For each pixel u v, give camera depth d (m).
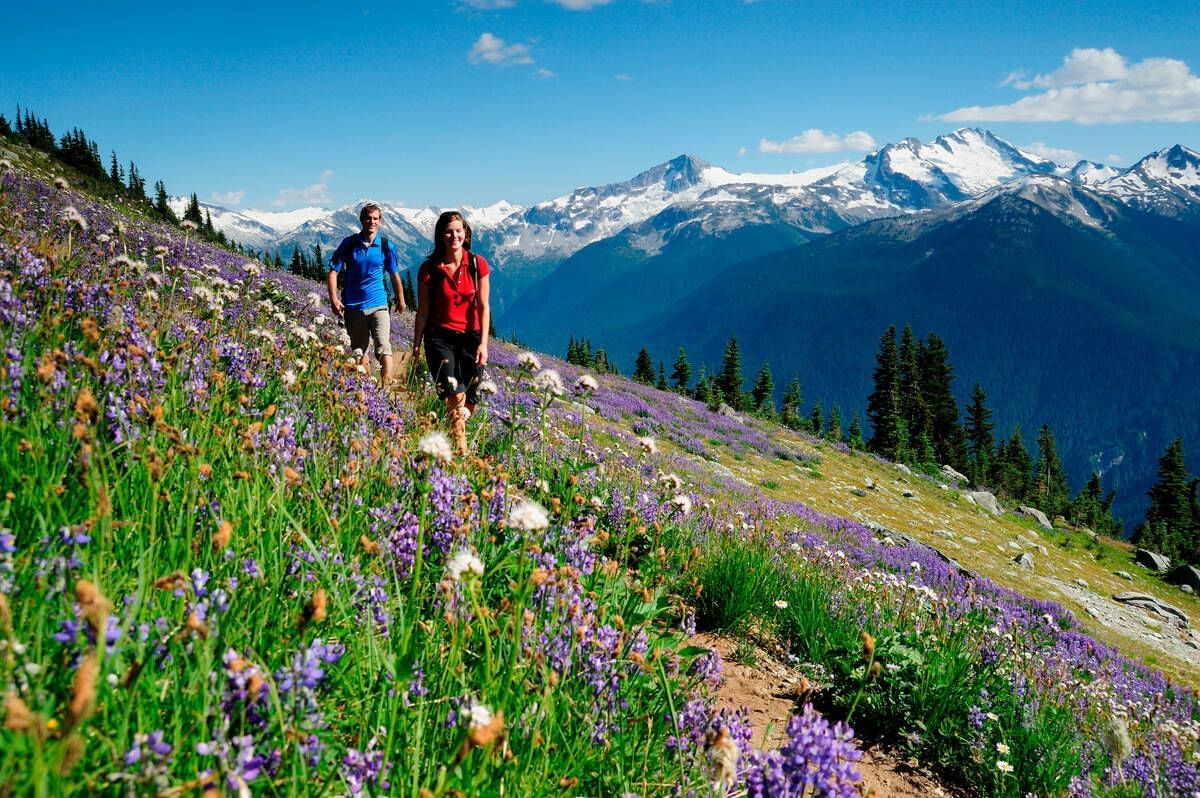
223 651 2.13
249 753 1.78
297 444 4.09
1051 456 126.38
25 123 89.81
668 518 6.29
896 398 91.88
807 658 6.34
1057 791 4.95
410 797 2.25
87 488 2.62
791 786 2.47
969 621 6.80
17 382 2.96
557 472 6.57
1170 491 104.81
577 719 2.92
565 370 37.31
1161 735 5.96
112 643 1.73
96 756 1.67
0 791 1.43
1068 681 7.46
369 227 9.44
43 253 4.52
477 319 7.86
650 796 2.86
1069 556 39.16
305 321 9.17
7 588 1.92
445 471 4.11
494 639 2.96
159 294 5.40
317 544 3.14
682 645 4.37
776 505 19.61
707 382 103.38
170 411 3.48
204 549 2.68
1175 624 28.88
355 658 2.63
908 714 5.47
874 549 18.89
